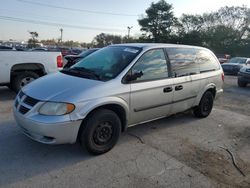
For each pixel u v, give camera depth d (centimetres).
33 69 742
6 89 822
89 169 350
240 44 6253
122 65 417
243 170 373
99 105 366
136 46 463
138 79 421
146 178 337
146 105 435
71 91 359
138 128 513
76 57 1136
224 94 978
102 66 437
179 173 353
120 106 398
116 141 405
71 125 346
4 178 319
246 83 1191
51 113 342
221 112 678
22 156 375
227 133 520
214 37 6438
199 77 544
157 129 515
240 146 458
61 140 348
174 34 6775
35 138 357
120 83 395
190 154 412
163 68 466
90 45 9225
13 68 701
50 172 338
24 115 357
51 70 766
